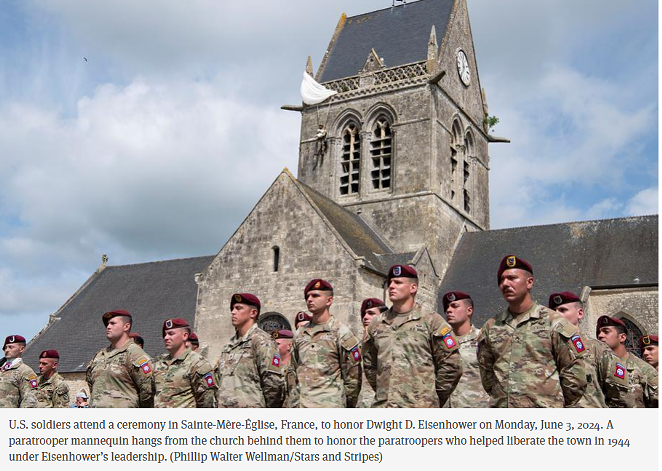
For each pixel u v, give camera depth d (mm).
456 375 10758
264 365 12406
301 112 49594
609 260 39844
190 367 14195
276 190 37875
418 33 49844
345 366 12281
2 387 18750
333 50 53031
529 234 43906
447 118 46625
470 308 14367
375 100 46625
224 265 37844
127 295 54000
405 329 10945
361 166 46000
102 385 14125
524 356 9891
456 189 47062
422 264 39312
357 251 36750
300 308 34906
